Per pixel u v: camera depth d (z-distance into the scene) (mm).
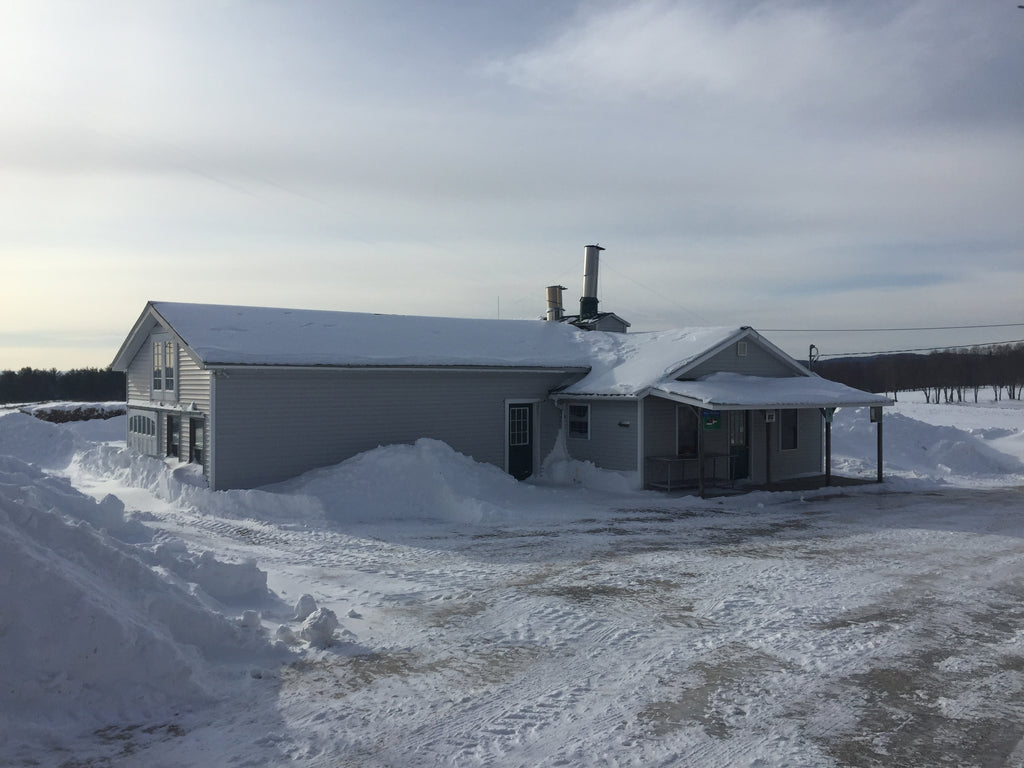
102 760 5492
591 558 12109
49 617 6355
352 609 9148
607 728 6109
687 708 6496
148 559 8992
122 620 6621
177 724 6117
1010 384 88000
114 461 20969
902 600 9820
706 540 13625
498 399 20953
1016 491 20500
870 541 13586
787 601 9711
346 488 16359
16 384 65500
